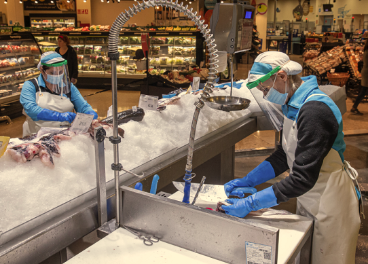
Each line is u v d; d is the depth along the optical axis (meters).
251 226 1.10
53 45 9.74
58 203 1.27
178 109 2.15
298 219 1.58
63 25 13.10
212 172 3.05
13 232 1.12
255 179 1.82
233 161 3.23
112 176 1.52
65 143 1.43
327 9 22.55
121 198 1.37
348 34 16.56
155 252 1.24
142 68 6.21
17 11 13.19
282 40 21.89
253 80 1.56
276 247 1.07
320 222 1.55
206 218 1.18
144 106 1.96
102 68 9.88
